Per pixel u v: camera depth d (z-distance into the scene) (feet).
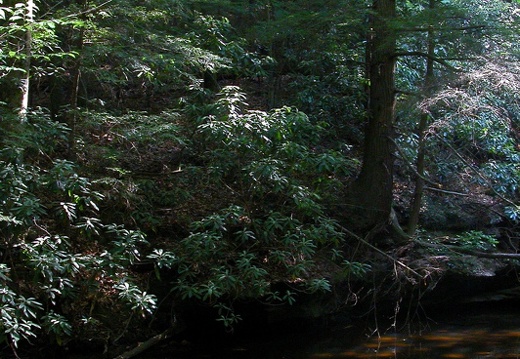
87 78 26.78
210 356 21.58
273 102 32.19
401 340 24.21
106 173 22.62
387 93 27.09
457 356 22.21
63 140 22.07
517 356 22.20
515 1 33.81
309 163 22.65
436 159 30.42
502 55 23.77
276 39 29.17
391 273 26.18
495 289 29.71
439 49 29.09
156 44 22.45
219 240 21.63
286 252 21.94
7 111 18.45
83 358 19.89
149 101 31.37
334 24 27.48
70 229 20.63
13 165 17.20
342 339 24.27
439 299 28.17
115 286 18.53
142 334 21.44
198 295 20.16
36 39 17.81
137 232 19.07
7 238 18.03
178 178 24.20
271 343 23.43
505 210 28.94
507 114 26.27
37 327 17.80
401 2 31.01
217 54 27.32
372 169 27.32
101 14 21.13
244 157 22.81
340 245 26.27
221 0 28.76
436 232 29.07
